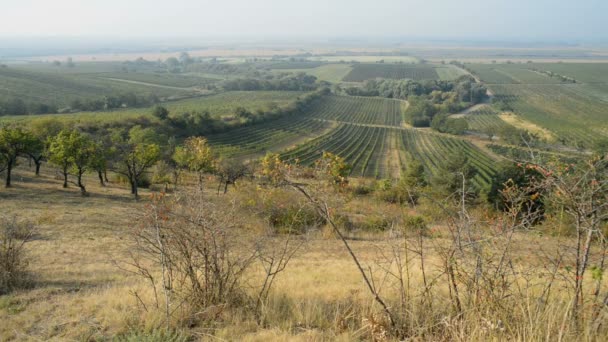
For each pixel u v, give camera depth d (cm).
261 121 9288
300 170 843
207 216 558
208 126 7531
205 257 543
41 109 9050
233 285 548
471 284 441
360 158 6931
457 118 10144
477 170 5306
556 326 400
